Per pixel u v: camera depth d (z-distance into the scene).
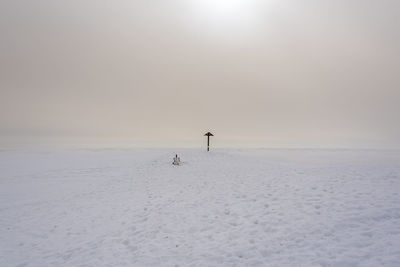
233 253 6.88
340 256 6.02
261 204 10.00
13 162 34.69
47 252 8.38
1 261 8.03
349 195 9.79
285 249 6.70
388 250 5.96
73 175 22.41
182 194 12.54
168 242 7.96
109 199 13.31
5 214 12.66
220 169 17.97
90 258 7.59
